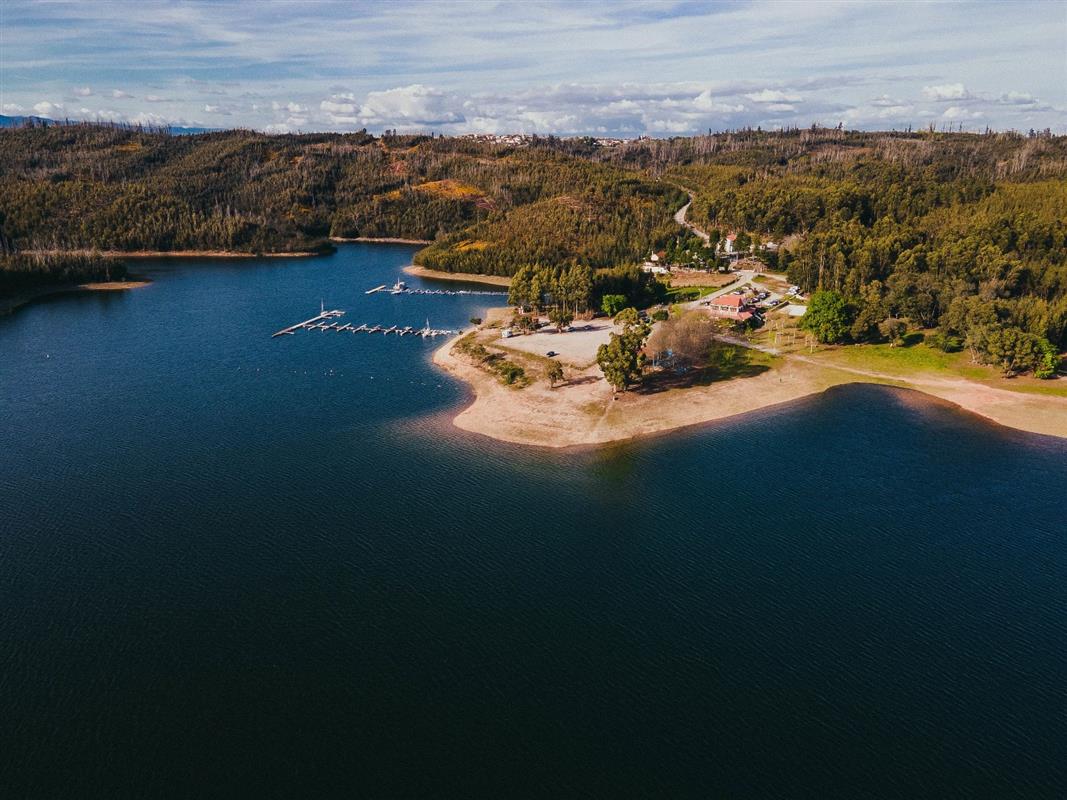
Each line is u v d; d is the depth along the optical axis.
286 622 85.06
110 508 111.88
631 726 70.19
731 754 67.00
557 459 130.88
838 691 74.62
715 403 158.00
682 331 179.38
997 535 104.62
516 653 80.19
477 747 67.69
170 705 72.44
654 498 115.94
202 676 76.44
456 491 118.25
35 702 72.62
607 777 64.50
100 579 93.12
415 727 70.00
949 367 178.50
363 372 185.12
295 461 129.75
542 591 91.31
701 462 129.50
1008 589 91.56
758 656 79.81
